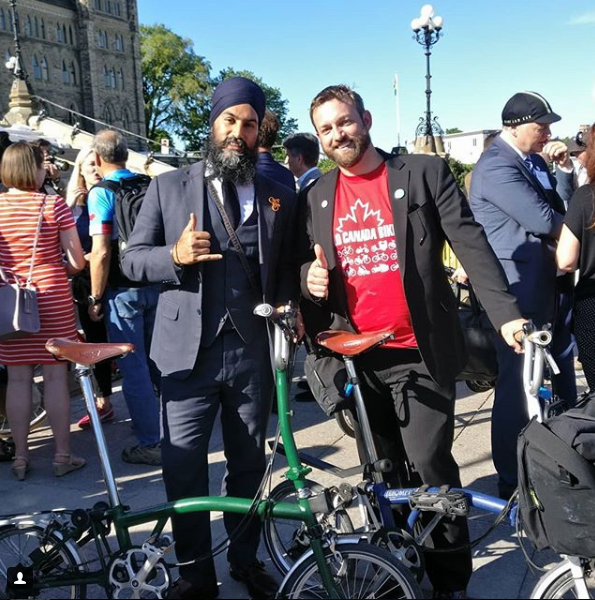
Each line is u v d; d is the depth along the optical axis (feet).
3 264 14.85
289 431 9.36
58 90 255.70
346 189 10.04
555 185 14.37
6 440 17.74
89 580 9.60
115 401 21.03
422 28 59.31
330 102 9.56
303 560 8.98
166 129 287.28
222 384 10.20
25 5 240.32
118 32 275.80
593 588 8.20
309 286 9.78
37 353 15.11
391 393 10.23
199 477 10.28
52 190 20.44
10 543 10.11
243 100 9.78
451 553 10.03
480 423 17.87
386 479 10.69
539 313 12.98
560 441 7.54
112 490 9.72
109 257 15.53
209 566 10.41
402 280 9.60
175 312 10.03
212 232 10.02
